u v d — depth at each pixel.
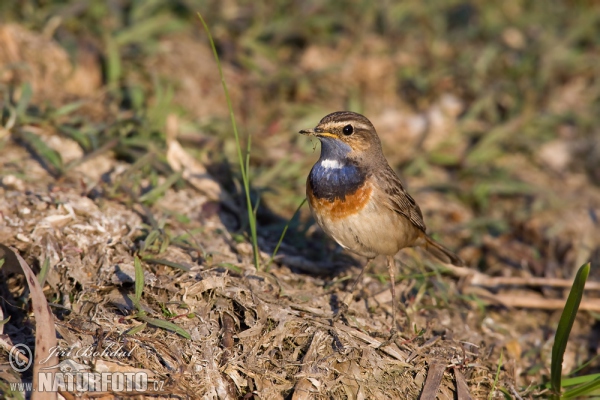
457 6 18.88
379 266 11.88
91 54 14.82
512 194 15.20
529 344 11.61
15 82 13.73
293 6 17.48
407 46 17.42
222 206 12.30
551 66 17.42
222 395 8.86
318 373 9.16
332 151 10.12
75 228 10.50
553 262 13.34
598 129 16.64
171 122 12.83
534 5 19.67
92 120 13.58
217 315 9.55
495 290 12.55
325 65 16.67
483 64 17.23
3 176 11.23
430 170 15.51
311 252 11.98
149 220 10.88
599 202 15.06
